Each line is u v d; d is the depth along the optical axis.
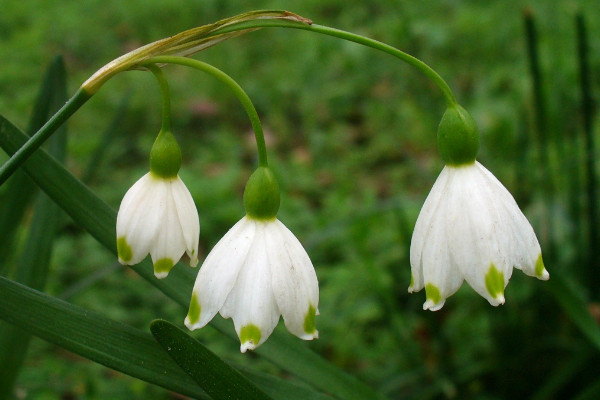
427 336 0.31
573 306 0.23
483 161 0.41
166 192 0.17
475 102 0.50
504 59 0.58
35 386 0.26
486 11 0.64
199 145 0.53
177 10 0.74
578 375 0.27
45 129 0.17
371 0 0.72
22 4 0.70
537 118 0.28
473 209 0.16
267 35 0.68
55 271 0.34
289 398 0.19
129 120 0.54
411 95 0.55
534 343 0.28
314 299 0.16
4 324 0.21
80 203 0.18
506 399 0.28
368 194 0.41
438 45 0.59
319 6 0.74
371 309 0.31
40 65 0.58
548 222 0.29
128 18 0.73
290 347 0.20
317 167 0.50
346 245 0.37
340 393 0.20
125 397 0.26
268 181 0.17
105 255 0.36
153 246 0.17
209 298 0.16
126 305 0.33
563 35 0.53
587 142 0.28
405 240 0.31
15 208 0.22
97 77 0.17
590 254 0.28
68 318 0.17
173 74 0.60
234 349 0.29
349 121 0.56
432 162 0.47
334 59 0.62
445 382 0.28
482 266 0.16
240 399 0.17
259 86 0.59
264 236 0.16
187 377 0.18
